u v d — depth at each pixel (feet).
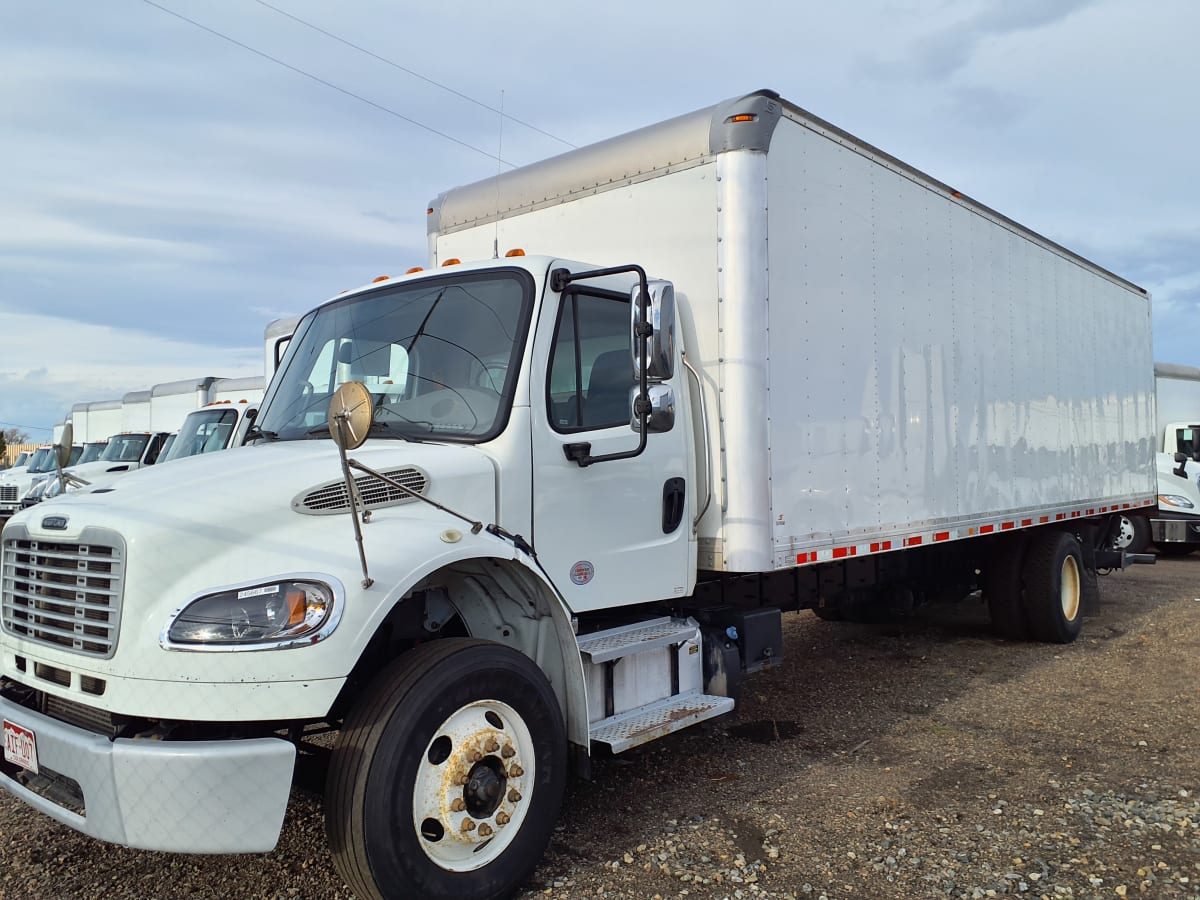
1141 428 35.09
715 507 15.31
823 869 12.32
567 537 13.17
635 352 12.84
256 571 9.89
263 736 9.84
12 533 11.60
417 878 10.19
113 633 9.77
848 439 17.79
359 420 9.59
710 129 15.46
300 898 11.63
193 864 12.61
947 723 19.34
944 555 26.03
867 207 18.71
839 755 17.33
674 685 15.24
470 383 13.12
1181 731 18.22
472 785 10.84
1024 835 13.29
